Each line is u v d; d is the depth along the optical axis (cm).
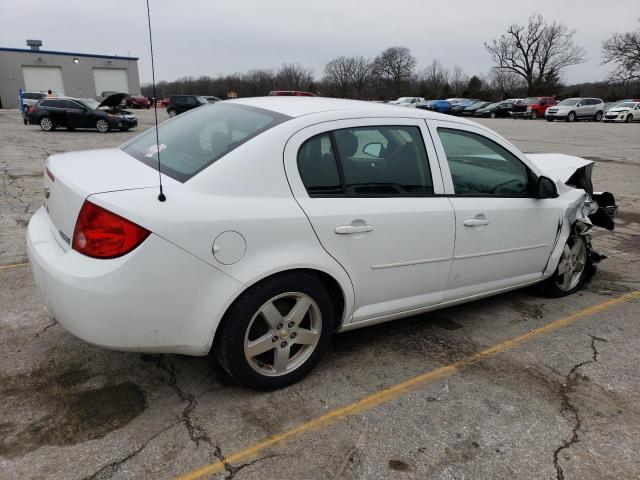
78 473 213
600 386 297
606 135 2233
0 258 471
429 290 324
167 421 248
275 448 234
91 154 306
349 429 249
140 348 236
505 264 361
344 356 316
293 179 259
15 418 245
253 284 248
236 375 259
